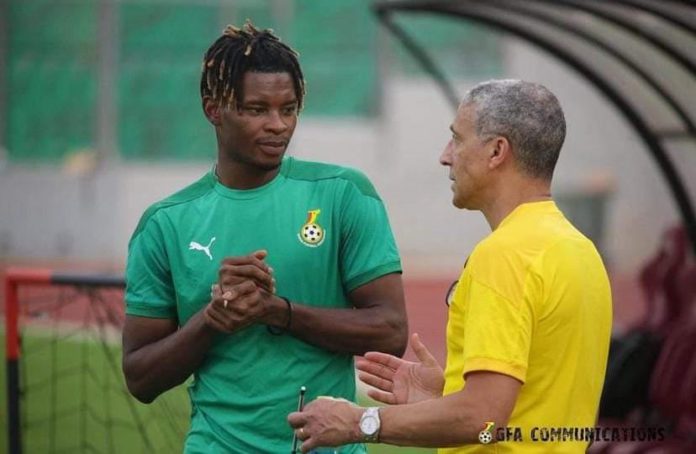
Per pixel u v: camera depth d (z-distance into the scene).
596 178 75.06
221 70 12.20
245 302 11.74
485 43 79.19
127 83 78.56
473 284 10.67
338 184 12.72
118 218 76.31
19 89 78.12
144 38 78.75
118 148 78.25
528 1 23.69
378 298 12.62
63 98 78.31
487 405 10.32
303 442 11.17
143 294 12.88
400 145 79.25
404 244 78.44
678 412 22.27
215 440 12.48
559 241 10.70
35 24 78.38
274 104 12.17
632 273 73.50
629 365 23.72
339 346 12.40
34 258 75.19
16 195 75.81
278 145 12.27
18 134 78.00
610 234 75.00
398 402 12.03
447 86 31.84
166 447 25.66
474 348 10.45
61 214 75.94
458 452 11.18
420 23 79.19
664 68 24.58
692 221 24.66
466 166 11.11
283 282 12.43
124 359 12.90
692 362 22.28
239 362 12.44
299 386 12.42
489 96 11.04
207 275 12.45
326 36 79.56
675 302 24.75
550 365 10.66
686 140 24.42
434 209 78.88
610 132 75.75
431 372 12.03
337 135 78.94
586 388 10.86
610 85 25.22
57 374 32.84
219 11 79.06
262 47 12.23
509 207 11.02
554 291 10.54
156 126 78.50
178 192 12.91
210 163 78.50
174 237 12.67
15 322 19.59
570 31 24.66
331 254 12.59
